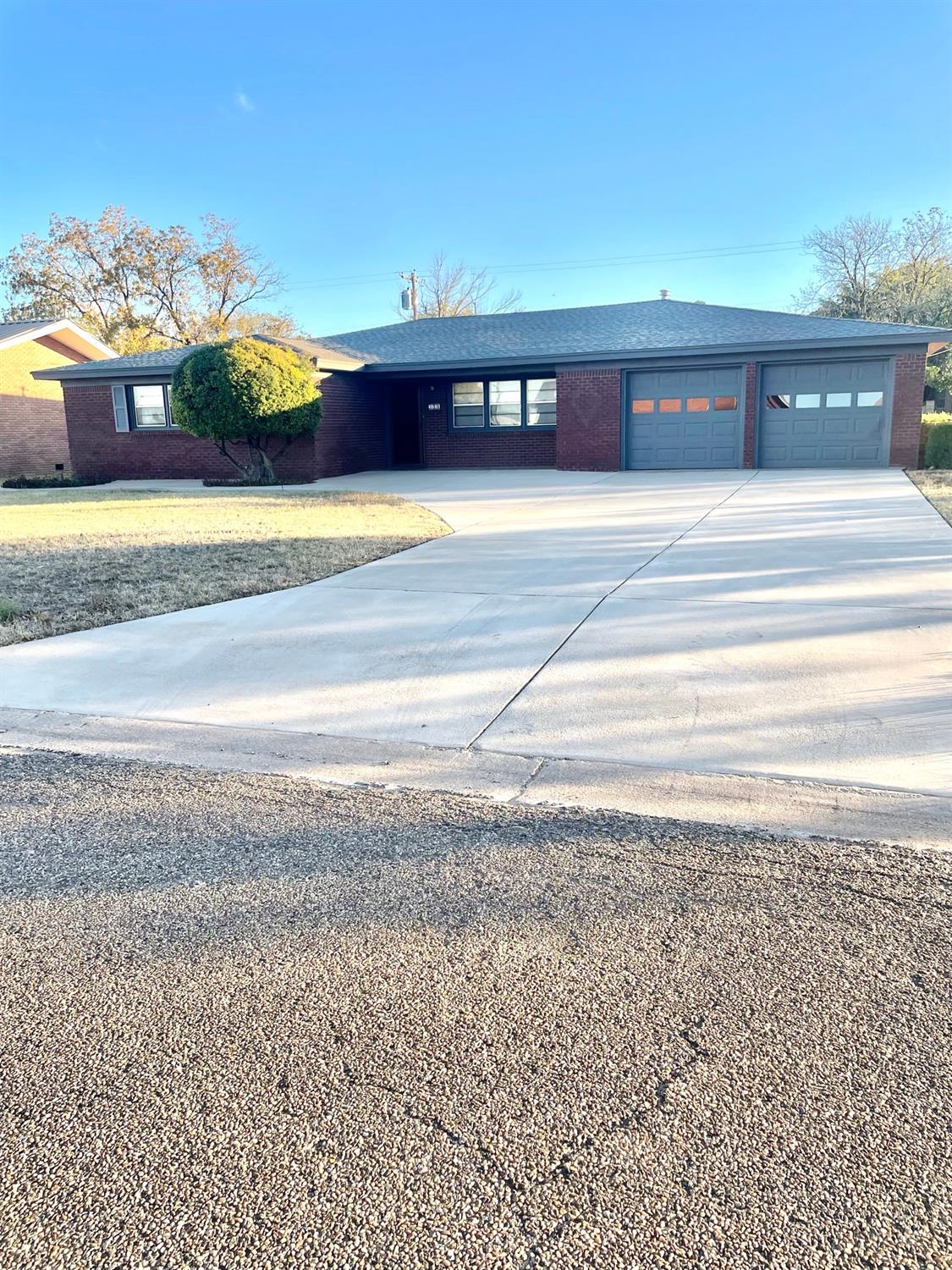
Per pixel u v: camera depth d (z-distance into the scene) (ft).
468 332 75.66
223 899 9.68
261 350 58.95
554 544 32.07
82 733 15.52
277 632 21.40
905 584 23.52
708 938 8.69
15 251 136.87
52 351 85.51
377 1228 5.53
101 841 11.22
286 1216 5.64
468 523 38.34
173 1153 6.17
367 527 38.04
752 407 59.77
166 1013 7.73
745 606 21.89
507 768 13.44
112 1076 6.96
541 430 69.72
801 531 32.68
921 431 57.67
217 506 48.29
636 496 46.34
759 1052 7.06
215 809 12.15
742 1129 6.26
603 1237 5.42
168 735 15.34
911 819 11.30
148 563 30.42
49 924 9.25
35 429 83.56
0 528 40.19
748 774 12.84
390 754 14.19
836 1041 7.17
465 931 8.91
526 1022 7.48
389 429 75.15
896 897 9.41
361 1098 6.64
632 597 23.30
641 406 62.75
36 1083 6.90
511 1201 5.69
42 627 22.09
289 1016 7.64
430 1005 7.75
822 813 11.55
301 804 12.28
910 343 55.62
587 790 12.55
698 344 59.11
